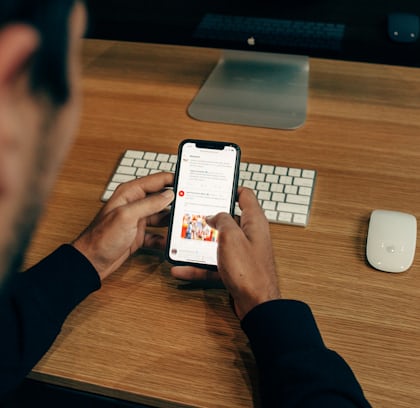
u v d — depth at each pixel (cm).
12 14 20
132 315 65
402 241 69
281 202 77
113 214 65
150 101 102
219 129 94
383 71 107
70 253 64
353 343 61
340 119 95
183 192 70
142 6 93
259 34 92
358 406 49
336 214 77
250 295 58
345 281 68
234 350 61
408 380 57
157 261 72
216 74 105
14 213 23
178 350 61
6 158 21
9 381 55
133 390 57
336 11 87
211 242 68
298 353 52
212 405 56
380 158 86
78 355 61
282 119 94
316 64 110
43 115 23
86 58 115
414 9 86
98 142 93
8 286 26
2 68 20
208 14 92
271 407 50
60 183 85
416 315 64
